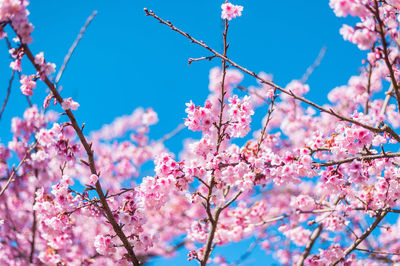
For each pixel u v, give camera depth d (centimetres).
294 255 734
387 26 361
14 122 533
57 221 414
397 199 435
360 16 306
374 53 329
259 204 637
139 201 421
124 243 418
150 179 400
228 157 407
